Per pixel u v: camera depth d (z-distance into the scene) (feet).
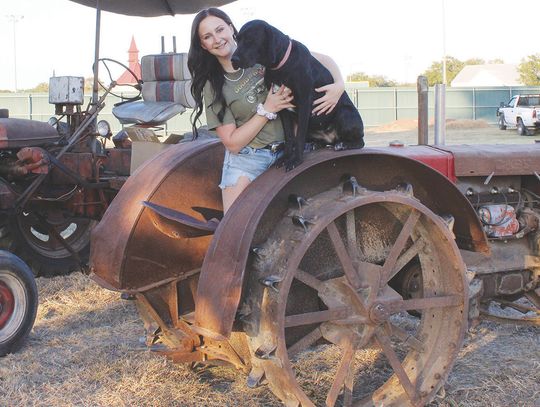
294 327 10.98
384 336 10.74
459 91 124.88
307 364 13.85
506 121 100.78
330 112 10.23
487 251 11.78
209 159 12.85
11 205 19.02
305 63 9.86
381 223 11.37
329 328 10.56
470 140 85.25
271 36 9.60
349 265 10.34
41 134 20.33
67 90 21.34
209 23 10.26
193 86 10.64
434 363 11.17
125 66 22.62
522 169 14.03
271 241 10.06
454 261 10.83
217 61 10.55
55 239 23.08
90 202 22.21
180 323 11.98
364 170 10.87
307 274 10.35
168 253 12.58
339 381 10.59
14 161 19.63
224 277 9.39
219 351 11.26
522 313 17.21
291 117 10.41
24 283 15.84
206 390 12.93
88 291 21.15
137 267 12.43
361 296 10.46
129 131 19.19
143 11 22.56
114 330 17.20
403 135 93.30
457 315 11.01
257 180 10.20
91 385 13.46
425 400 11.05
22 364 14.74
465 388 12.76
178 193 12.53
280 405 12.26
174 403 12.42
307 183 10.50
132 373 13.87
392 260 10.55
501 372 13.56
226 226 9.78
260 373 10.14
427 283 11.38
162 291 12.71
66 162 21.11
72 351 15.62
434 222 10.61
